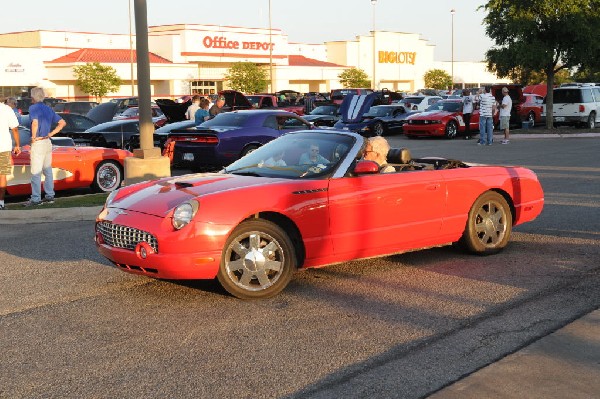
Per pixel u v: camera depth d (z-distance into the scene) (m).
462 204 7.14
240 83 60.62
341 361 4.54
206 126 15.08
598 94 30.06
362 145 6.58
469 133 26.98
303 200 6.01
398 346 4.80
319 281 6.54
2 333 5.16
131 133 18.11
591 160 16.89
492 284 6.36
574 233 8.52
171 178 6.67
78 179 12.34
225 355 4.67
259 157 6.86
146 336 5.06
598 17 25.66
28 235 8.95
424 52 87.81
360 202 6.34
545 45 26.31
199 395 4.05
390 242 6.64
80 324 5.35
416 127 26.53
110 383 4.23
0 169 10.48
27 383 4.25
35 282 6.59
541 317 5.37
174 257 5.53
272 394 4.05
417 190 6.73
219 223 5.61
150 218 5.68
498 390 3.94
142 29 10.03
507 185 7.50
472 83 97.88
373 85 76.38
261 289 5.89
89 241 8.49
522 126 29.98
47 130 10.87
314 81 74.38
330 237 6.21
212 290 6.23
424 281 6.50
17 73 55.53
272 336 5.03
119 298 6.02
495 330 5.10
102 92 54.38
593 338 4.77
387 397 3.98
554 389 3.94
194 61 62.16
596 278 6.50
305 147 6.72
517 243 8.05
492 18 26.73
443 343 4.85
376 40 81.12
